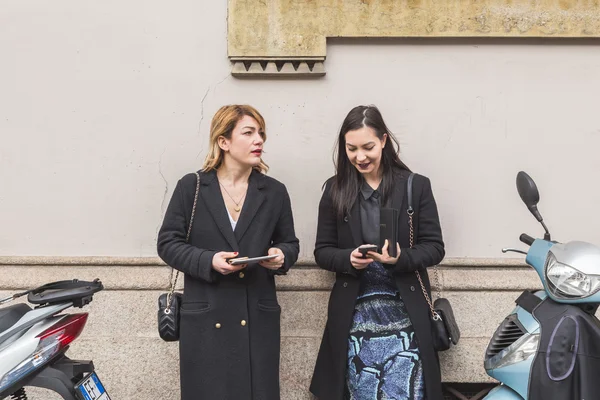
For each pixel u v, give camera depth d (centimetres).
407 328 335
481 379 393
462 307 403
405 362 332
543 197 412
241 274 317
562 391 274
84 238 416
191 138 413
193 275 312
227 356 312
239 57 402
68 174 415
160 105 413
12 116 415
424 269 351
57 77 414
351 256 323
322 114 411
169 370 396
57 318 312
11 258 411
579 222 412
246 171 330
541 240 302
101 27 412
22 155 416
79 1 412
